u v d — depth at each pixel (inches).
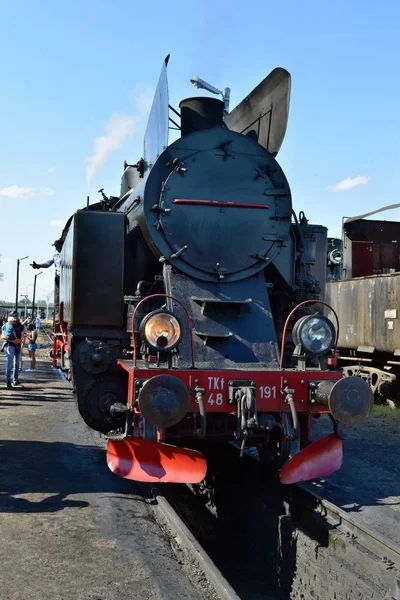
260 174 247.1
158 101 254.1
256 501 244.4
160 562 160.1
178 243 234.7
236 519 262.2
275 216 247.0
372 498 229.0
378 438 349.1
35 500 204.4
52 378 612.7
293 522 217.2
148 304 245.6
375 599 165.8
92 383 250.7
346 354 582.6
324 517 205.6
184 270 234.7
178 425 220.2
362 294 516.4
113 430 238.1
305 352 209.2
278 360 225.9
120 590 142.9
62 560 157.6
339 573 182.9
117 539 173.3
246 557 239.3
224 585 144.0
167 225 234.4
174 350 218.1
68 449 282.2
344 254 603.8
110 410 243.1
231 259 239.3
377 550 178.4
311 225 310.7
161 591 143.9
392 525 200.1
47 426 338.6
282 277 249.8
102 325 255.1
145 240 255.1
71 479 232.1
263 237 243.9
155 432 208.8
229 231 240.2
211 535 258.8
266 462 241.6
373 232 616.4
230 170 244.8
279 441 222.7
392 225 619.5
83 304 252.1
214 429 221.8
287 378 205.2
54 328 471.8
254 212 244.4
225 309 232.7
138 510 201.0
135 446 204.7
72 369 253.8
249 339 228.2
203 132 245.6
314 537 204.5
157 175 237.8
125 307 256.2
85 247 253.9
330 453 216.8
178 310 228.7
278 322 259.1
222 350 223.3
